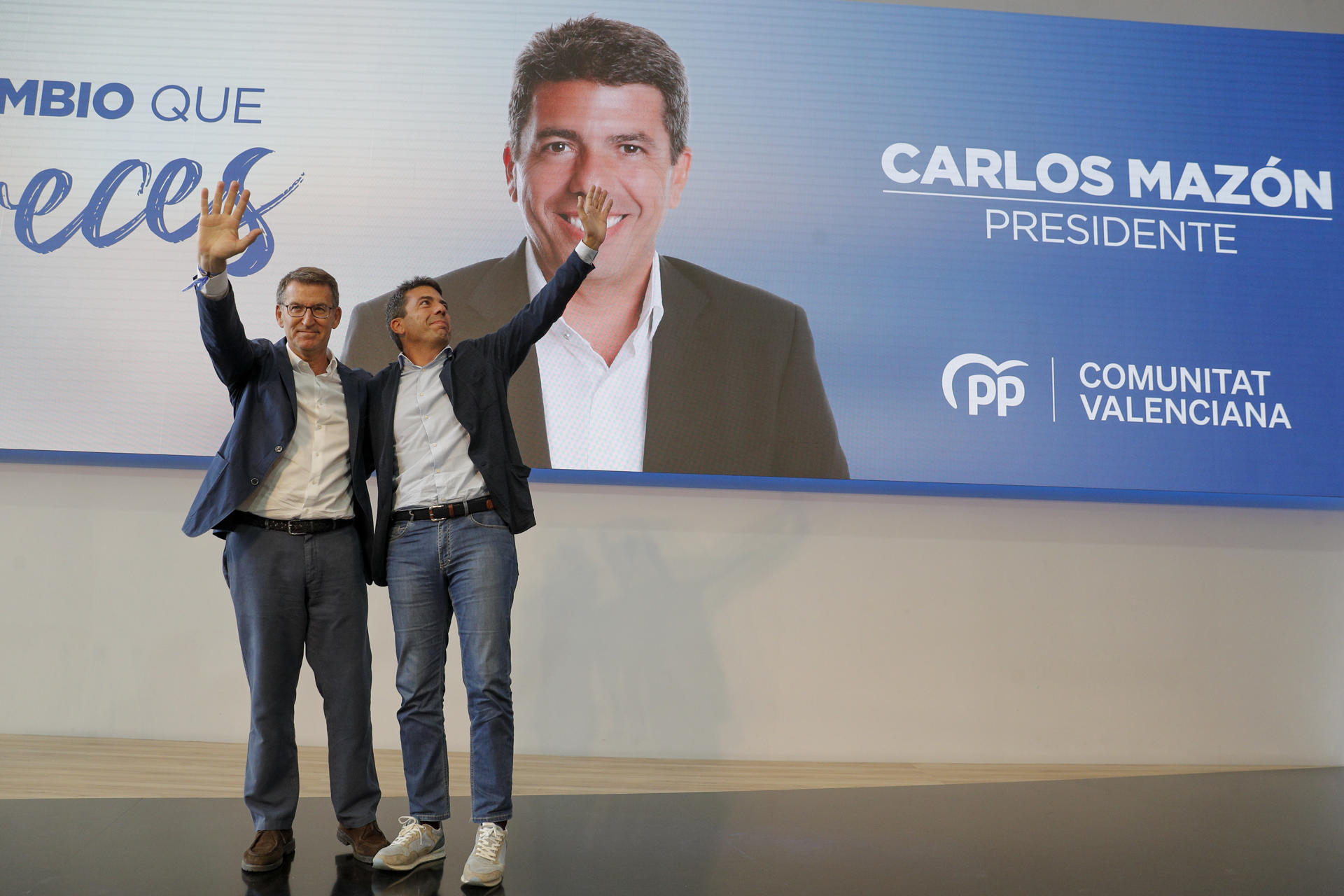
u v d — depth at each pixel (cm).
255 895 173
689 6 341
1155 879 201
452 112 330
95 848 199
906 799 273
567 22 336
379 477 199
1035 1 361
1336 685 348
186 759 288
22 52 323
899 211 339
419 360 204
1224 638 346
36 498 320
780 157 337
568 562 330
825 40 344
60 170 320
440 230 326
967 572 341
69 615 317
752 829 234
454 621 323
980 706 337
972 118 346
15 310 313
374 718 320
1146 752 340
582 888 183
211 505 190
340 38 330
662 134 334
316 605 196
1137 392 339
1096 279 342
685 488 335
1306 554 352
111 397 313
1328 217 353
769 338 329
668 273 329
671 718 327
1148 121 352
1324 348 346
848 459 327
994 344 336
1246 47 358
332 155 326
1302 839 238
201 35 328
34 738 307
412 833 192
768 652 332
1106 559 346
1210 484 337
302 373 199
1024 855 217
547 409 319
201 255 182
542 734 324
